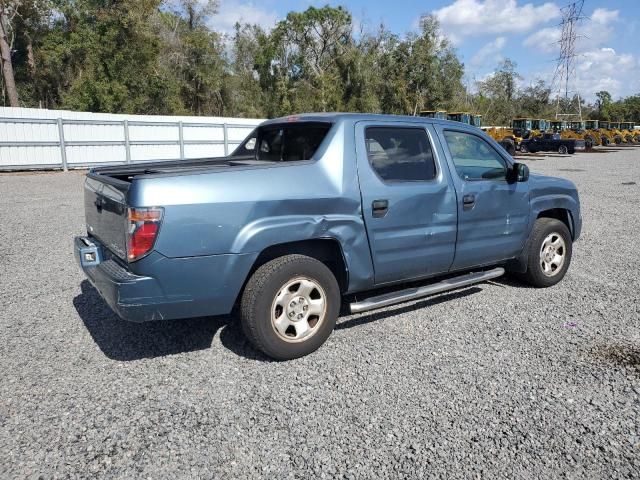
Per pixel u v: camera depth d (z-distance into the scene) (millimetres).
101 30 34688
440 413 3094
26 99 42594
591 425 2977
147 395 3303
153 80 36562
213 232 3361
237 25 61406
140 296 3271
